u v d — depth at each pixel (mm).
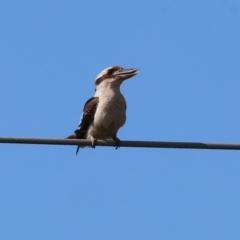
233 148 12391
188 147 12453
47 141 12312
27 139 12195
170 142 12555
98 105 15188
